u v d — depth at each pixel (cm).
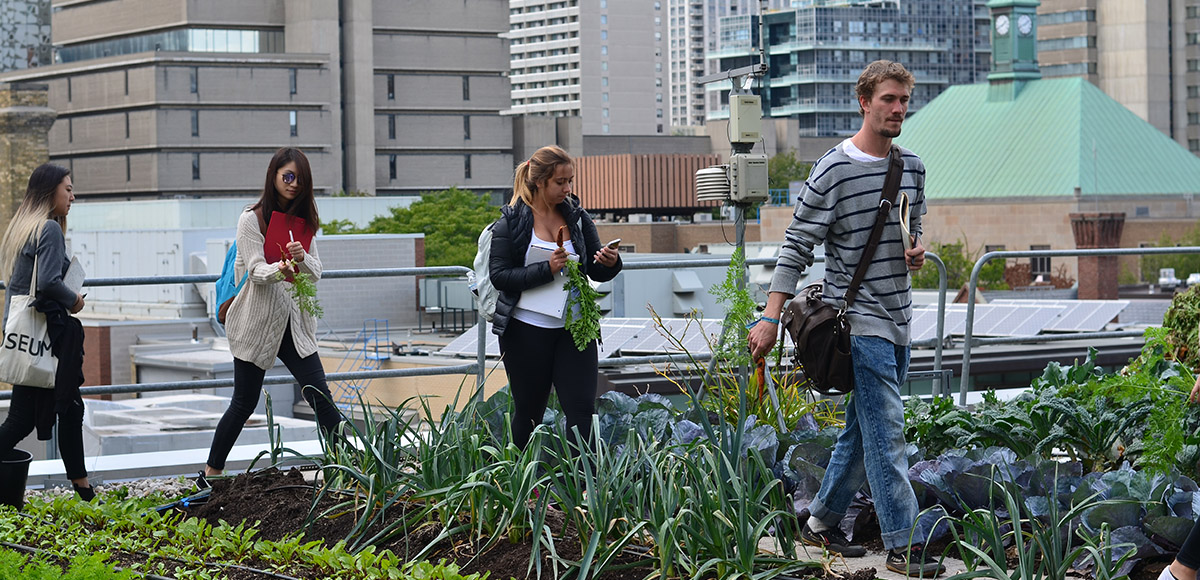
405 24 13862
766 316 533
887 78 512
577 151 15000
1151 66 18975
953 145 9794
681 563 463
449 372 816
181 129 12456
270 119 12812
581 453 492
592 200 12575
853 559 556
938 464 595
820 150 17938
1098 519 527
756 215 10944
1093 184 9056
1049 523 530
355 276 775
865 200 520
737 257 591
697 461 508
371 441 578
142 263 7262
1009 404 755
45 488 788
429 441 589
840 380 520
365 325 5759
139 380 5731
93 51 13588
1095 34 19250
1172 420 557
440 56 14062
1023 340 1014
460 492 517
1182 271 8750
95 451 2305
